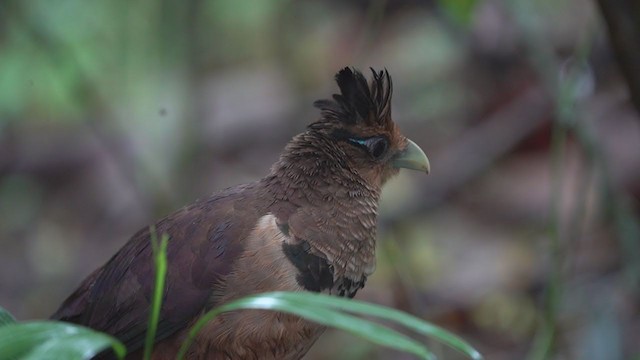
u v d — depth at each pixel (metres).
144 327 6.96
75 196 16.31
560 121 9.05
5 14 13.44
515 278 12.59
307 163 7.27
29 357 4.09
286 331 6.70
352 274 7.29
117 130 14.38
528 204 13.74
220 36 16.33
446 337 4.48
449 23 13.78
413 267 12.67
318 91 15.44
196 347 6.82
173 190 13.41
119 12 15.38
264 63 16.52
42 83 15.98
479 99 14.66
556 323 10.11
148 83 15.45
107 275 7.30
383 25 15.84
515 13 10.05
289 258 6.91
